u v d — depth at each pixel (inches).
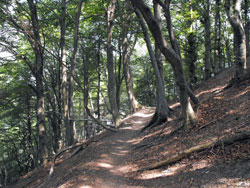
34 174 739.4
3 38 543.8
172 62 385.7
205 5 810.2
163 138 483.2
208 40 856.3
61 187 370.3
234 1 490.9
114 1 712.4
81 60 1055.6
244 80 499.2
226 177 223.5
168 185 270.5
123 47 1044.5
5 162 1130.0
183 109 442.6
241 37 495.2
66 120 783.7
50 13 834.8
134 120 890.1
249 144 256.5
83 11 880.9
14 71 893.2
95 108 1466.5
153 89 1573.6
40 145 725.3
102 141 626.8
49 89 920.3
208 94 650.2
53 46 997.8
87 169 413.1
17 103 941.2
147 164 379.6
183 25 850.1
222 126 360.2
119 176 372.8
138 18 620.1
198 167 275.4
